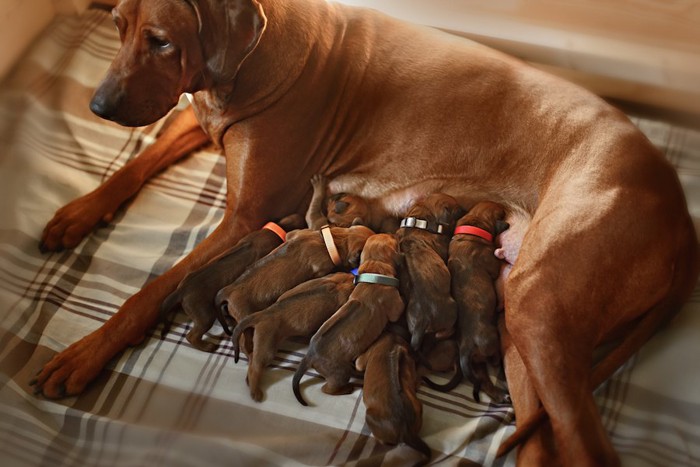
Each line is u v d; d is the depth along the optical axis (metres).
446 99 1.76
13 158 1.89
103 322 1.76
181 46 1.65
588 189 1.62
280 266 1.72
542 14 2.07
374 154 1.80
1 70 1.98
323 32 1.76
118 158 1.97
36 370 1.70
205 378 1.70
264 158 1.77
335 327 1.63
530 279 1.60
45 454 1.61
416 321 1.67
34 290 1.79
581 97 1.72
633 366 1.67
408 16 2.13
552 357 1.57
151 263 1.83
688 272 1.64
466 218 1.75
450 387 1.67
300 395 1.65
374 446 1.62
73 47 2.08
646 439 1.60
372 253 1.70
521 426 1.57
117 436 1.62
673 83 2.04
